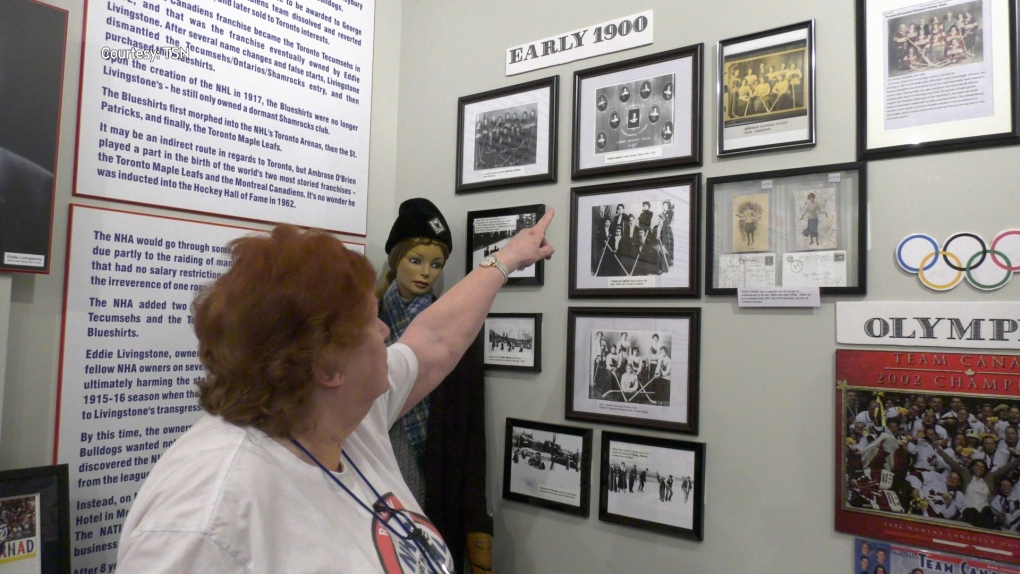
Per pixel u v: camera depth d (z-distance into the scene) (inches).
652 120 55.3
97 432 48.8
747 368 49.0
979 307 40.5
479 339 61.4
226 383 25.0
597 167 58.1
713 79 52.4
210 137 56.4
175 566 20.6
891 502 42.6
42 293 46.4
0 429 43.1
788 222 47.9
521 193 63.4
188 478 22.5
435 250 59.4
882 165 44.6
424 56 73.1
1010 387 39.5
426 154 71.6
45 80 45.6
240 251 25.6
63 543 43.5
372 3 72.0
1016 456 39.0
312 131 65.0
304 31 64.4
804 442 46.2
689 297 52.2
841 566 44.2
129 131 51.1
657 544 52.3
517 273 62.6
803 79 47.9
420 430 58.9
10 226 43.6
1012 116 40.3
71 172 48.0
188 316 54.7
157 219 52.7
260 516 22.5
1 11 43.6
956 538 40.5
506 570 61.5
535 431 60.1
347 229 68.2
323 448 27.5
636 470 53.5
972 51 42.0
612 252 56.6
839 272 45.6
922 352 42.3
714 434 50.1
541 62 63.1
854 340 44.5
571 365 57.9
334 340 24.6
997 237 40.3
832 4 47.3
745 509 48.3
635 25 57.2
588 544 56.2
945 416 41.3
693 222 51.9
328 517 25.1
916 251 42.8
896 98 44.4
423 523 32.0
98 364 49.0
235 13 58.4
